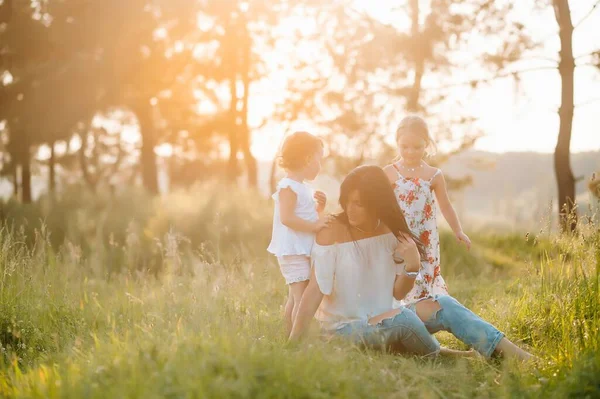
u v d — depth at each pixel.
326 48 16.25
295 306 4.35
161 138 27.78
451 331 4.09
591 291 4.31
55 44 18.16
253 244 10.59
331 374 3.11
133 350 3.46
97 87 18.98
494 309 5.14
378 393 3.14
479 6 12.03
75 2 18.06
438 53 13.26
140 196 15.48
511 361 3.72
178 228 11.42
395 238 4.09
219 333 3.74
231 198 13.91
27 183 23.12
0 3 17.78
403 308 4.01
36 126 18.78
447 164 15.48
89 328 4.70
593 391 3.24
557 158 11.41
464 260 10.73
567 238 4.63
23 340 4.52
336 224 4.09
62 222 12.08
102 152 35.25
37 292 5.28
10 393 3.27
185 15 18.88
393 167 5.17
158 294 5.46
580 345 3.88
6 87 18.12
